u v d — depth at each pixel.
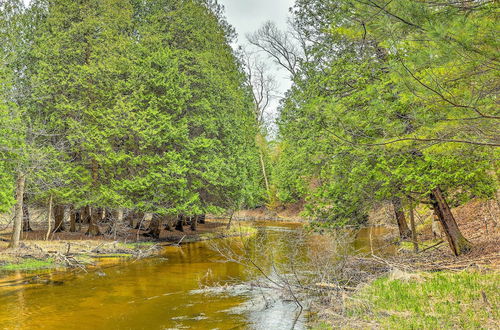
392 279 10.38
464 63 5.00
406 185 12.05
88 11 21.25
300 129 16.14
